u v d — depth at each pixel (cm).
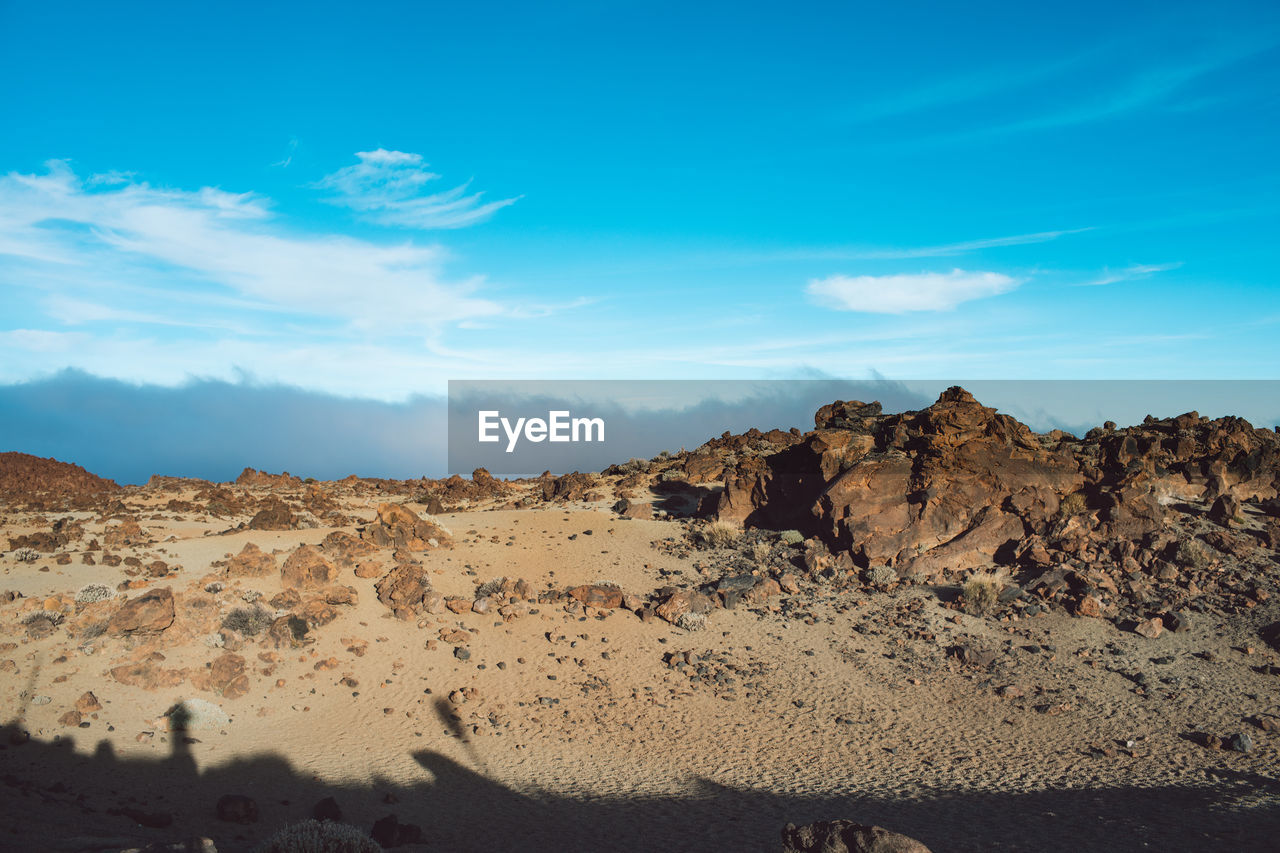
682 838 1658
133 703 2378
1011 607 3312
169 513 5303
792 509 4541
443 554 4041
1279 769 2053
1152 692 2628
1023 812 1800
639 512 5028
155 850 1211
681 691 2803
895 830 1673
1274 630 2891
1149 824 1641
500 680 2861
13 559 3341
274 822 1739
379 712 2591
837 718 2588
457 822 1783
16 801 1638
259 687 2634
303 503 6234
